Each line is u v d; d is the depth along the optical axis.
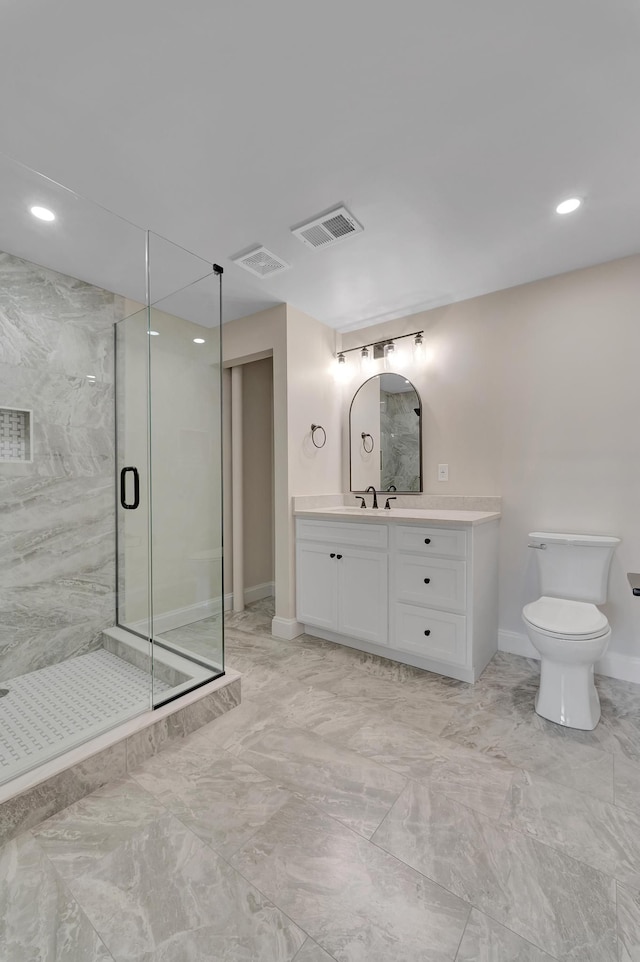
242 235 2.08
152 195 1.79
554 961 0.92
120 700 1.95
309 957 0.94
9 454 2.26
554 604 2.12
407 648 2.37
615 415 2.29
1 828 1.25
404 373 3.07
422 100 1.33
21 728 1.70
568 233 2.04
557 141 1.49
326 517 2.69
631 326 2.25
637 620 2.23
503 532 2.64
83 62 1.21
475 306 2.75
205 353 2.28
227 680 1.98
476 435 2.74
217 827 1.30
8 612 2.23
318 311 2.99
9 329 2.25
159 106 1.36
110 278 2.50
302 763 1.59
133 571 2.55
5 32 1.12
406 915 1.02
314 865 1.16
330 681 2.24
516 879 1.12
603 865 1.16
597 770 1.54
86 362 2.57
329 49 1.18
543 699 1.90
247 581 3.74
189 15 1.09
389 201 1.82
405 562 2.37
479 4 1.06
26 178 1.68
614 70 1.22
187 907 1.05
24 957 0.94
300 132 1.46
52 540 2.40
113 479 2.67
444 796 1.42
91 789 1.45
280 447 2.90
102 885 1.11
